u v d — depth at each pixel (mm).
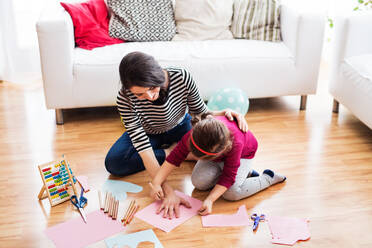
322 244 1508
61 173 1732
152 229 1585
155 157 1846
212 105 2322
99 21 2656
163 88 1611
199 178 1749
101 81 2379
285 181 1890
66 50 2289
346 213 1672
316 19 2422
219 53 2473
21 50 3098
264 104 2770
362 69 2250
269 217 1646
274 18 2689
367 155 2109
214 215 1658
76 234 1562
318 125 2451
